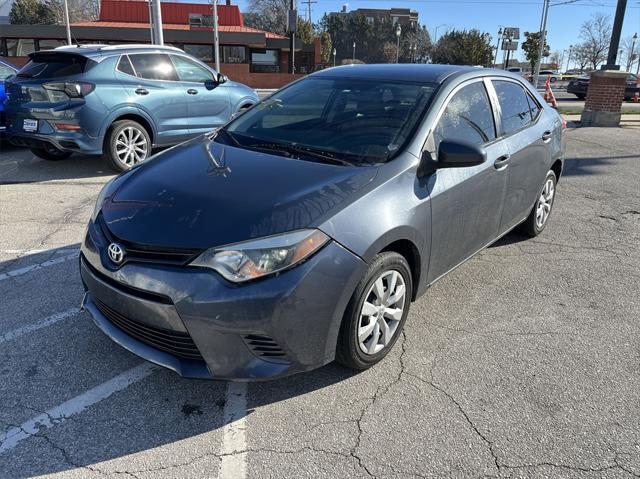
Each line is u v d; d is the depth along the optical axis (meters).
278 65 40.66
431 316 3.79
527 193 4.64
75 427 2.62
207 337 2.50
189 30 36.19
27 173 7.46
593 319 3.82
